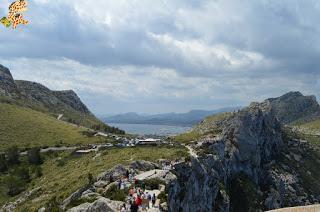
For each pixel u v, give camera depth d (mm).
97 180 69312
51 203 69188
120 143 177375
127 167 71750
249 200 188000
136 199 40344
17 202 111562
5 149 189500
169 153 109438
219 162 151625
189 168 91938
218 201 129375
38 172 146250
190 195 84375
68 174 113250
